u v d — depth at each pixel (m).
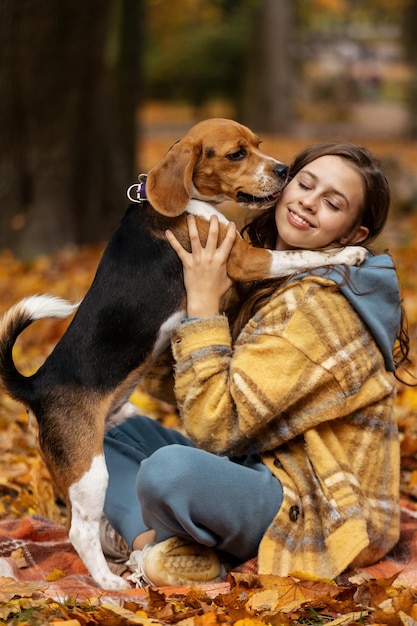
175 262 4.29
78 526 4.05
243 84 37.72
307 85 42.75
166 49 38.12
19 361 8.07
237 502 3.84
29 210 12.73
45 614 3.34
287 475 4.02
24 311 4.12
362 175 4.29
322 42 53.28
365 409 4.07
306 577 3.64
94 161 13.48
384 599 3.52
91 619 3.22
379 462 4.11
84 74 12.75
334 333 3.93
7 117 12.40
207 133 4.36
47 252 12.73
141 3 16.58
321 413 3.92
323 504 3.87
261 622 3.17
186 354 4.05
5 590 3.59
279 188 4.34
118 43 16.53
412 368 7.38
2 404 7.02
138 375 4.28
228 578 3.82
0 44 11.95
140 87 16.77
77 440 4.09
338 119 40.84
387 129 36.59
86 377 4.17
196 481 3.76
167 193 4.22
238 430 3.94
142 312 4.24
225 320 4.13
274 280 4.26
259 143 4.55
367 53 56.66
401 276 10.39
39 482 5.25
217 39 37.38
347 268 4.05
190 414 4.02
